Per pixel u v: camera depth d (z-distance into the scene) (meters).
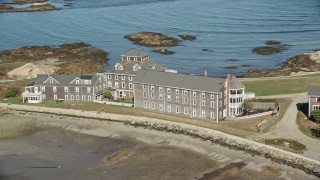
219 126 131.62
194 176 107.31
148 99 148.12
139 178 107.50
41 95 161.25
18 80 187.25
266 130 127.25
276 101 148.75
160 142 126.44
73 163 116.38
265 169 108.62
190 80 141.62
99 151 122.81
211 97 136.00
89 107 152.62
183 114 142.62
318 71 189.50
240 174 107.06
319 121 128.00
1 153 123.38
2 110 155.75
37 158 119.88
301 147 115.69
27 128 141.00
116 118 143.88
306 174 105.50
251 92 157.62
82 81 158.75
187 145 123.56
